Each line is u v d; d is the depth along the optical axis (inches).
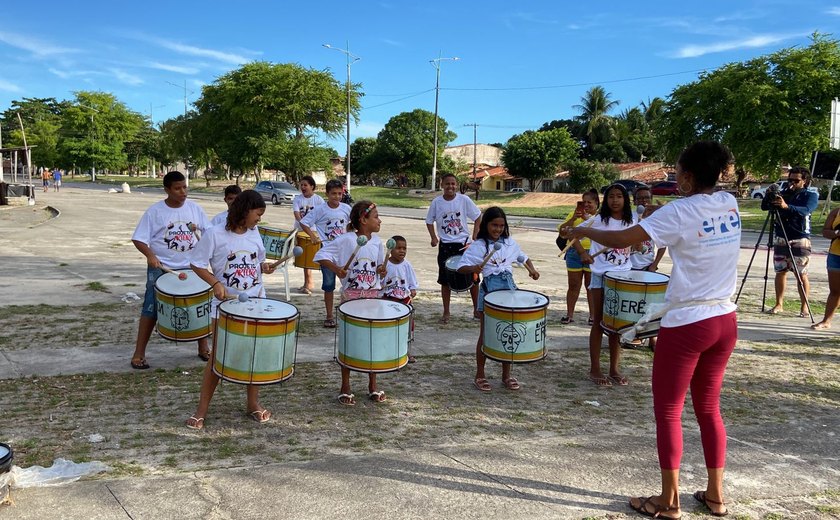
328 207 348.5
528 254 621.9
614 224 238.7
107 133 2878.9
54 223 768.9
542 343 207.9
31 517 124.1
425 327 305.4
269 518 127.5
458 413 194.9
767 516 136.2
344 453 160.7
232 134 2011.6
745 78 1411.2
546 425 186.7
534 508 135.7
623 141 2714.1
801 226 344.2
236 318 165.0
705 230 129.4
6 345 248.1
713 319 130.1
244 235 189.0
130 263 467.5
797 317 349.7
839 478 155.6
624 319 215.3
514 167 2128.4
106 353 242.5
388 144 2623.0
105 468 146.6
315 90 1910.7
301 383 217.8
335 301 355.6
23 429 169.8
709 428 136.7
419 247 639.1
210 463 152.2
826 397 218.8
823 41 1403.8
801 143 1320.1
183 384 211.6
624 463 159.8
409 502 135.8
